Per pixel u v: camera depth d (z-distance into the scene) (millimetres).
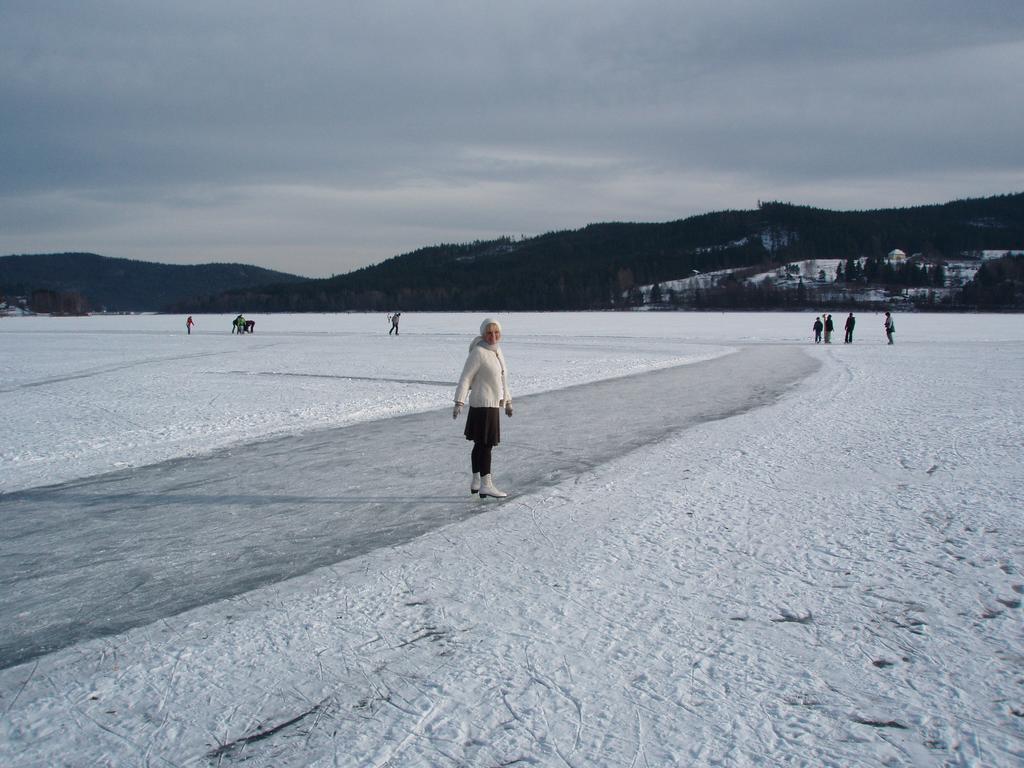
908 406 12766
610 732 2902
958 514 5898
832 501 6363
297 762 2740
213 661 3553
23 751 2834
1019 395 14281
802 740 2834
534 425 10883
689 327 62250
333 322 84375
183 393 15570
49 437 10156
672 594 4289
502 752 2781
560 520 5879
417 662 3498
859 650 3574
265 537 5555
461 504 6453
